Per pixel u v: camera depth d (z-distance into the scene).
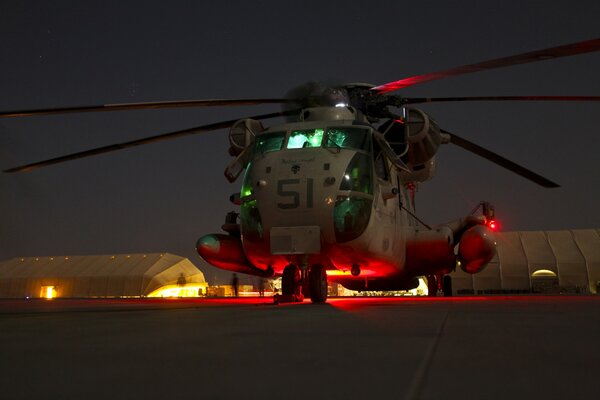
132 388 1.71
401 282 13.65
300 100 11.44
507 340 2.96
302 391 1.65
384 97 11.90
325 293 9.16
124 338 3.17
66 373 1.99
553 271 43.25
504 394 1.60
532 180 12.60
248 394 1.61
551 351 2.53
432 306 7.16
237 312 5.89
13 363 2.23
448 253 12.47
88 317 5.29
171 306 8.55
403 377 1.87
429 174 12.88
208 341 2.99
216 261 12.18
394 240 11.23
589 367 2.09
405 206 12.58
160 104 9.89
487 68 8.66
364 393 1.61
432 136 11.71
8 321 4.73
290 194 9.23
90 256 51.25
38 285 47.97
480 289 43.03
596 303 8.01
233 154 11.57
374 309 6.35
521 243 46.41
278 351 2.55
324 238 9.14
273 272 12.72
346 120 10.41
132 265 47.91
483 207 13.77
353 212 9.34
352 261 9.77
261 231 9.51
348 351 2.54
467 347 2.67
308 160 9.52
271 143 10.10
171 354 2.48
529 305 7.30
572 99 10.95
